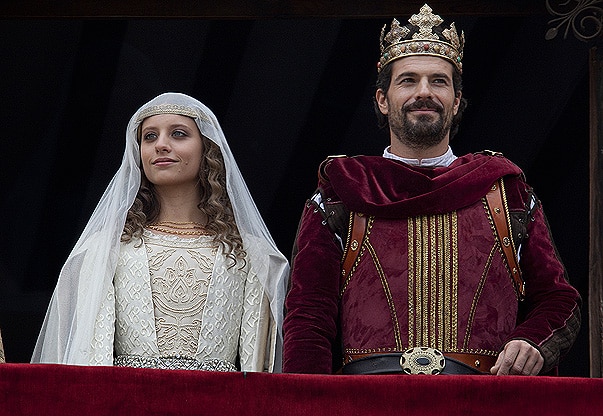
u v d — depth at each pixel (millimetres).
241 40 18047
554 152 18859
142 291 11016
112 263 11133
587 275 19141
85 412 8508
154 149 11547
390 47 11047
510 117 18703
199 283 11125
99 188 19297
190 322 11000
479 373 9844
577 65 17891
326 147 19234
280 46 18141
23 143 19000
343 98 18766
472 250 10141
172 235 11391
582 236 19125
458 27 17844
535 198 10594
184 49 18234
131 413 8531
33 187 19266
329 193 10500
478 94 18531
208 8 15016
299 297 10062
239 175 11828
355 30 17875
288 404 8578
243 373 8609
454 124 11398
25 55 18141
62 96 18656
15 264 19422
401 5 14898
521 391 8570
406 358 9781
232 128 19172
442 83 10844
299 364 9742
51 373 8547
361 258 10203
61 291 11273
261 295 11359
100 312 10938
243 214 11641
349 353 10047
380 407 8570
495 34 17781
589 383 8562
